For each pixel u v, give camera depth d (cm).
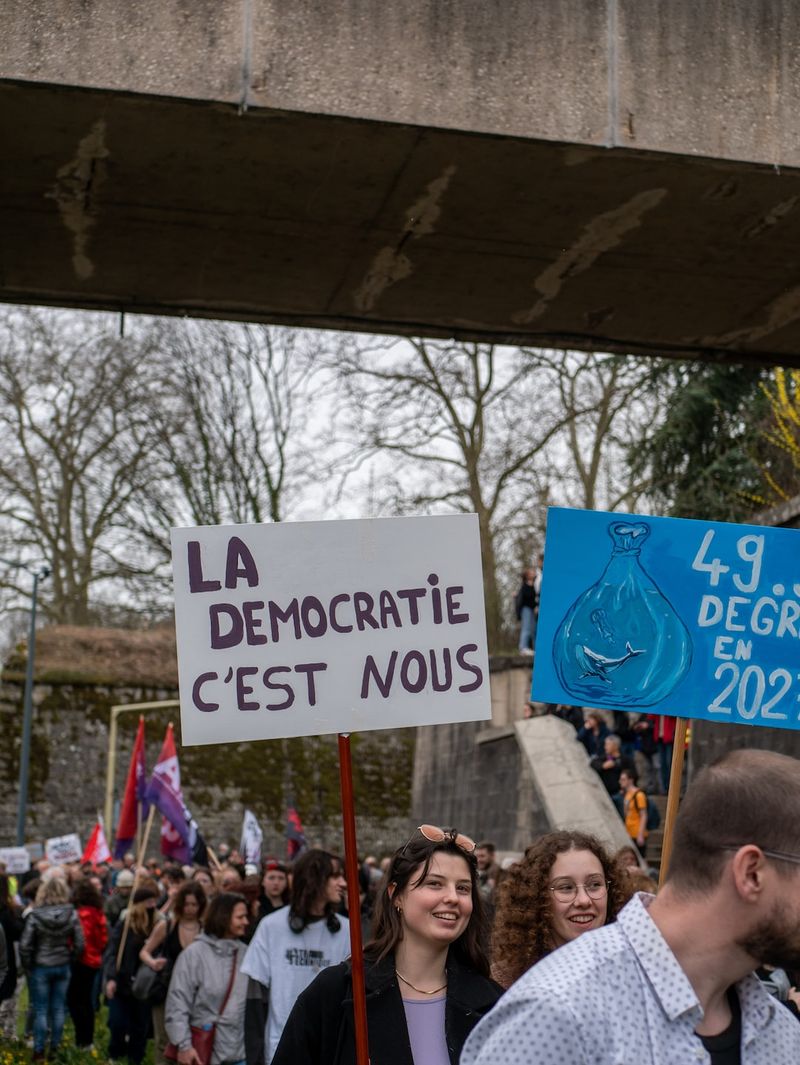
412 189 668
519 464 2950
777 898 228
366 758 3259
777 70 618
